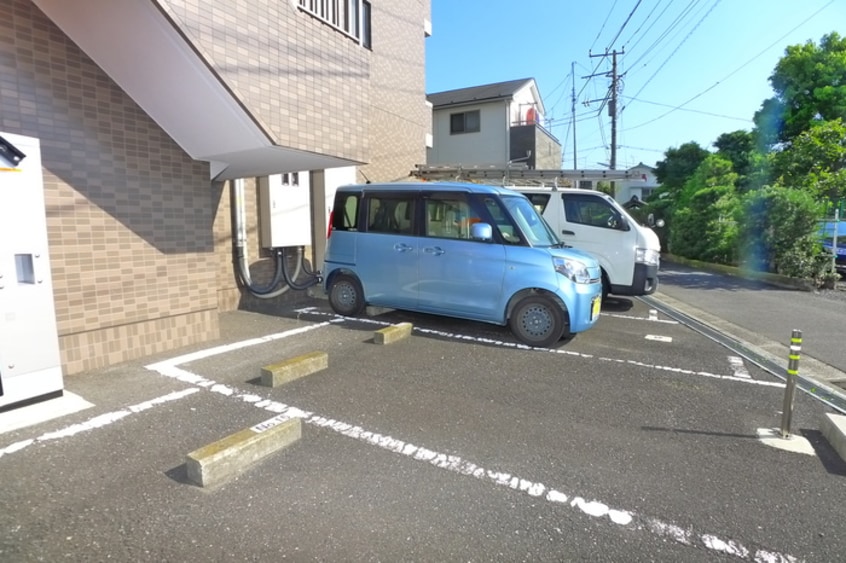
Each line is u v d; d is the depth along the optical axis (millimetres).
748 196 12195
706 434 3271
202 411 3381
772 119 15023
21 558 1935
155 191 4539
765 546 2148
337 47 4953
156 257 4598
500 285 5336
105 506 2289
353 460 2795
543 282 5137
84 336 4090
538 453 2941
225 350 4852
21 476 2516
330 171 8312
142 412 3332
